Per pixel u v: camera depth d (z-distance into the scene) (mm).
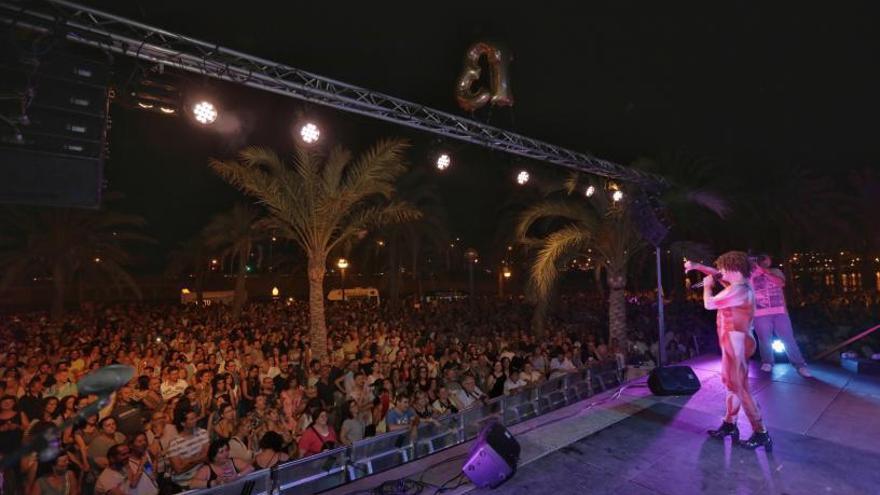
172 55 5594
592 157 10055
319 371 9539
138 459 5348
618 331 12383
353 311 22391
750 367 7773
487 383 9844
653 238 7730
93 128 4992
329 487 4512
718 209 11984
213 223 21031
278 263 33062
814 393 6293
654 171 11719
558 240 11750
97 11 5000
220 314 21453
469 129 8359
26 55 4586
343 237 12867
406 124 7746
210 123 6102
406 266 30328
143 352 11289
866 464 4316
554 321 16953
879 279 29562
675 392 6457
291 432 7246
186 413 6168
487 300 31016
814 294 26438
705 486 4051
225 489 3846
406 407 7512
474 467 4090
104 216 19141
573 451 4809
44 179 4730
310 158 11484
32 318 21250
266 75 6203
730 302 4699
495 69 7988
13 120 4531
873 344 10594
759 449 4680
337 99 6902
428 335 15227
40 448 1941
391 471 4500
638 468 4406
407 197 21609
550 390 6699
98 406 2064
